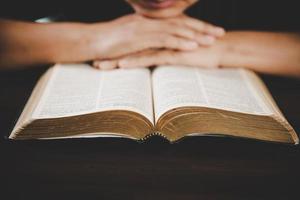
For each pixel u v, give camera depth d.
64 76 0.58
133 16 0.67
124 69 0.61
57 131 0.49
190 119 0.49
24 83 0.62
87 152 0.49
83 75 0.59
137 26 0.65
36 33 0.64
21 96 0.59
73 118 0.49
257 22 0.72
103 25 0.66
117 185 0.46
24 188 0.45
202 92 0.54
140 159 0.49
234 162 0.49
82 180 0.46
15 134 0.49
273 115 0.51
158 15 0.66
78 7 0.72
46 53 0.64
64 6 0.72
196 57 0.64
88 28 0.65
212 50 0.64
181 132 0.49
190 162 0.49
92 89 0.55
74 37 0.64
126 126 0.49
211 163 0.49
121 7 0.72
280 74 0.65
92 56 0.64
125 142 0.51
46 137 0.49
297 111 0.57
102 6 0.72
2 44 0.64
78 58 0.64
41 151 0.49
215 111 0.50
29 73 0.65
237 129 0.49
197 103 0.51
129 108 0.49
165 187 0.46
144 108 0.50
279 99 0.60
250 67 0.65
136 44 0.64
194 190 0.46
